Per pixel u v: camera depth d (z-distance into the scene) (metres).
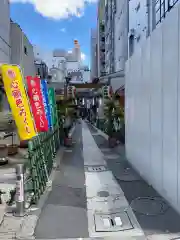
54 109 11.48
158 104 5.98
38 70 21.95
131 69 8.95
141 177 7.55
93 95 24.16
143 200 5.56
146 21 14.66
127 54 20.34
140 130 7.76
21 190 4.76
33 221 4.51
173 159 5.09
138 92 7.96
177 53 4.80
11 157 10.28
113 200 5.59
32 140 5.61
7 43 12.79
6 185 6.63
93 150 13.20
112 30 29.70
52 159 9.00
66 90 16.56
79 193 6.11
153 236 3.97
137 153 8.19
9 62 13.25
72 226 4.33
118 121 15.09
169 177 5.31
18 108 5.66
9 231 4.13
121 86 14.72
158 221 4.50
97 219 4.62
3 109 10.23
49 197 5.82
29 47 17.05
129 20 20.14
